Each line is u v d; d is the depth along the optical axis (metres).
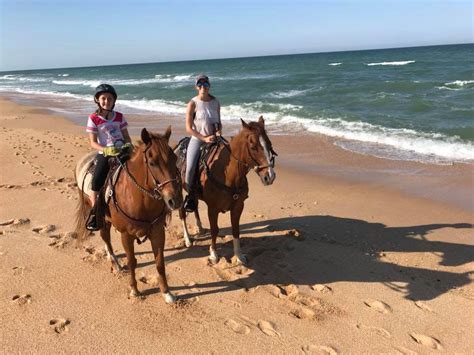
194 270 5.65
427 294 5.14
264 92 29.88
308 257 6.03
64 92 42.28
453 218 7.33
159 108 24.64
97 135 4.87
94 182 4.78
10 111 25.09
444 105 18.28
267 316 4.66
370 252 6.24
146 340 4.25
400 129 14.40
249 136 4.94
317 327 4.48
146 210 4.37
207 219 7.45
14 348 4.08
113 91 4.75
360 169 10.45
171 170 4.03
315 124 16.27
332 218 7.48
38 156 12.13
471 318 4.66
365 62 70.94
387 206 8.00
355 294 5.13
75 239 6.47
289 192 8.95
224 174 5.30
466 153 11.26
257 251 6.18
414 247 6.36
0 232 6.69
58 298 4.93
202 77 5.51
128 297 4.98
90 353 4.05
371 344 4.24
